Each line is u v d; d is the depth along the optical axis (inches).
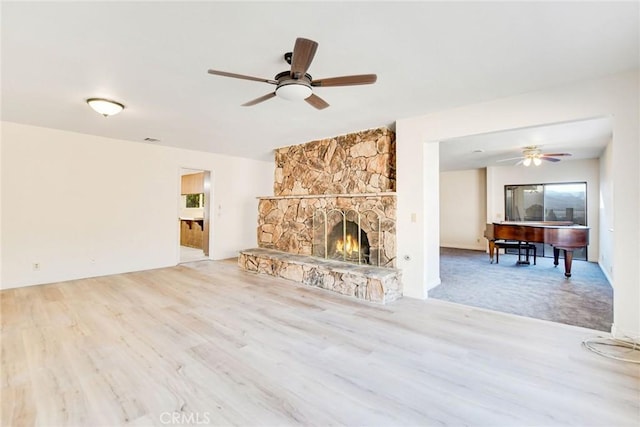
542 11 73.2
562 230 206.7
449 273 220.7
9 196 173.3
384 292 149.1
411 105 139.9
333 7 71.6
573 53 93.6
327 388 79.8
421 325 121.9
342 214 189.9
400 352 99.4
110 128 183.0
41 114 155.2
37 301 149.8
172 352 98.4
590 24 78.5
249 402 74.0
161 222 234.8
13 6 70.4
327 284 171.0
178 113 151.9
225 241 278.7
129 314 132.4
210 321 125.0
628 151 106.0
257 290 171.2
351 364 91.9
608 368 89.4
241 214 291.4
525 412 70.4
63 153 190.4
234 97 129.9
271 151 257.6
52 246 187.2
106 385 80.1
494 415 69.5
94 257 203.0
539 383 82.0
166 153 237.6
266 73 107.7
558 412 70.4
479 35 83.9
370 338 109.9
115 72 106.5
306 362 93.0
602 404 73.2
